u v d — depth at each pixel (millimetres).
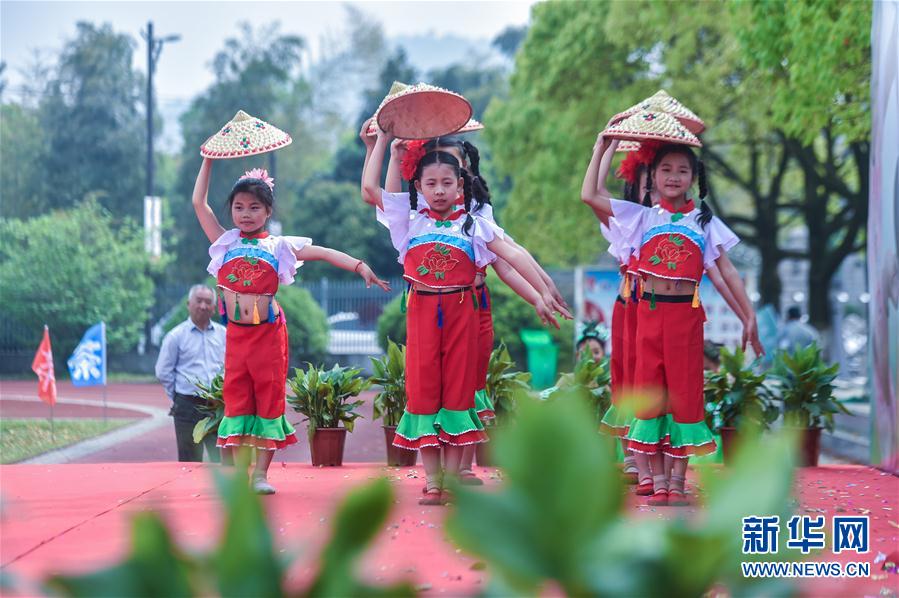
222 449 8047
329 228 53875
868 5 15055
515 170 32938
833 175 30078
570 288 33938
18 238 36344
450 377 6266
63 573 1016
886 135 8594
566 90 30406
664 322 6480
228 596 1038
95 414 22219
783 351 9195
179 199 56312
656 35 28406
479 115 80188
